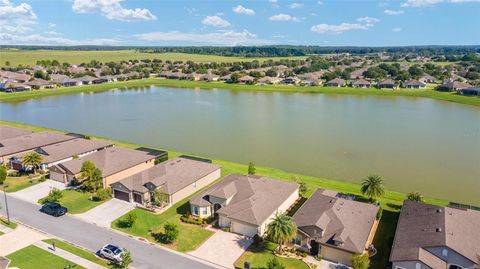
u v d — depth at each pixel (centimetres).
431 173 7419
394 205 5788
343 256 4259
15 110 14288
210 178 6631
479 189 6631
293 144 9425
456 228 4234
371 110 14312
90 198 6025
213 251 4512
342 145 9338
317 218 4606
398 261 3891
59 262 4184
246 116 13012
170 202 5750
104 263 4197
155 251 4491
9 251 4409
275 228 4350
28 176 6981
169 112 13775
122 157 7119
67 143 8012
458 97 16662
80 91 19562
